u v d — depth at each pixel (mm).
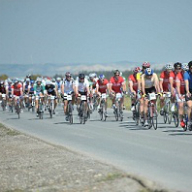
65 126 45906
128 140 32125
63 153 26172
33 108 74812
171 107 40812
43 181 19781
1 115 69750
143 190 16672
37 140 33594
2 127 47031
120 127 42406
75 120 53656
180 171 20312
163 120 48188
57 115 64312
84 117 48031
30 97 74438
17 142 33656
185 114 36438
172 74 40844
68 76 49031
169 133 35812
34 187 19125
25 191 18703
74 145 30422
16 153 28281
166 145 28766
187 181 18250
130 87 45781
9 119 60375
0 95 75562
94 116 58156
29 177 20812
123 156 25031
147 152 26172
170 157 24156
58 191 18000
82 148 28797
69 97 48062
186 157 24016
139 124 44094
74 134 37719
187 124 36500
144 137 33562
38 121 54562
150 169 20969
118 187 17344
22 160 25312
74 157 24453
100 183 18219
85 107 48031
